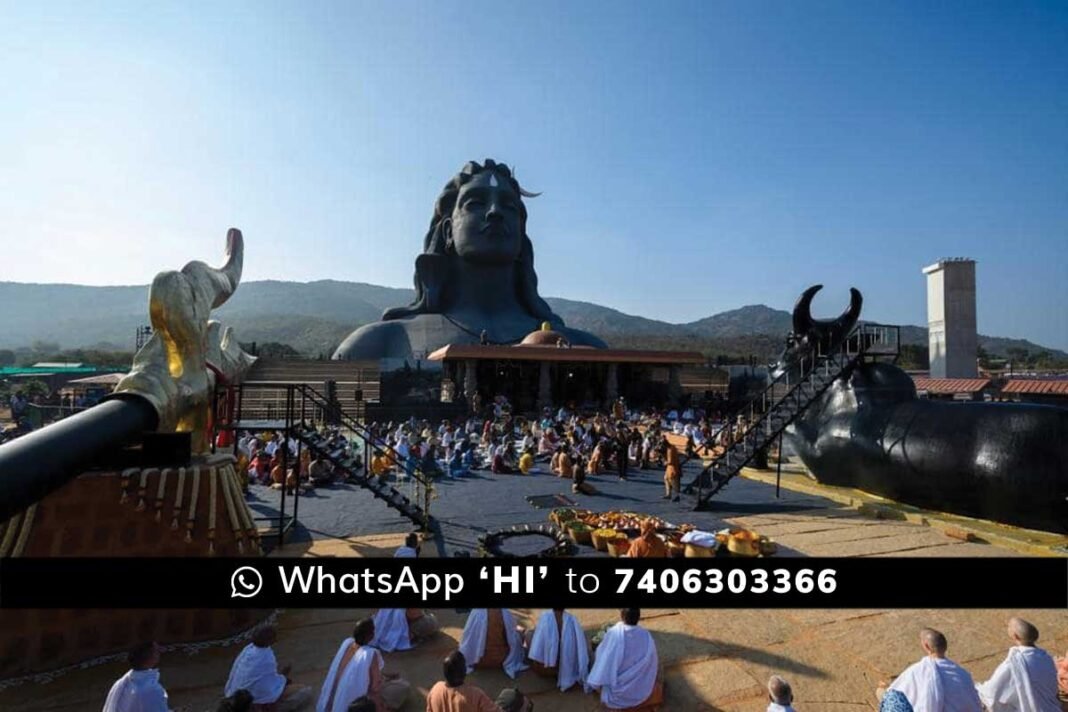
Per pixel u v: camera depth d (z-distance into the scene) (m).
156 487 7.65
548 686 6.86
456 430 30.67
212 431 10.57
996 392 39.09
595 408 42.97
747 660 7.45
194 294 9.32
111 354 118.12
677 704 6.50
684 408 45.06
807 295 19.69
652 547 10.01
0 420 39.00
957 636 8.04
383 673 6.48
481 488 18.44
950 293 49.19
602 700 6.34
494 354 39.38
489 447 23.75
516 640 7.19
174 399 8.37
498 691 6.72
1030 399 37.56
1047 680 5.48
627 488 18.45
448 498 16.88
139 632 7.46
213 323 14.20
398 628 7.70
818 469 17.80
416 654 7.58
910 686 5.47
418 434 28.88
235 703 5.01
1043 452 12.25
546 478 20.31
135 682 5.21
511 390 45.16
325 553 11.54
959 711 5.25
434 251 62.12
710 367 62.44
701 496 15.37
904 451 14.62
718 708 6.45
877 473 15.52
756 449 15.94
